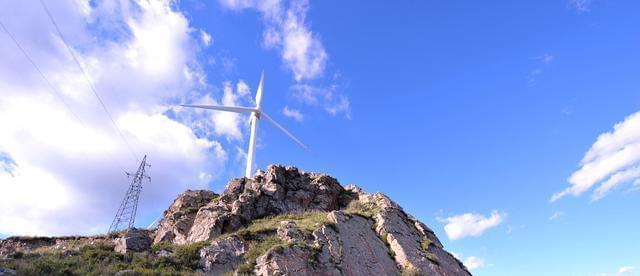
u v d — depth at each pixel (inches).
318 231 1971.0
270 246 1806.1
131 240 1884.8
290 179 2898.6
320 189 2869.1
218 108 3909.9
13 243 2529.5
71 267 1519.4
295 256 1692.9
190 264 1711.4
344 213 2250.2
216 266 1710.1
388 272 1909.4
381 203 2691.9
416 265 1980.8
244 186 2775.6
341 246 1916.8
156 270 1576.0
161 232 2385.6
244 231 1988.2
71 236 2696.9
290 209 2623.0
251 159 3900.1
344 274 1743.4
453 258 2309.3
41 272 1405.0
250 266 1659.7
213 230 2127.2
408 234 2324.1
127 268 1587.1
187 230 2306.8
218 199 2652.6
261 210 2508.6
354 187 3097.9
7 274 1309.1
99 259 1659.7
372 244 2078.0
